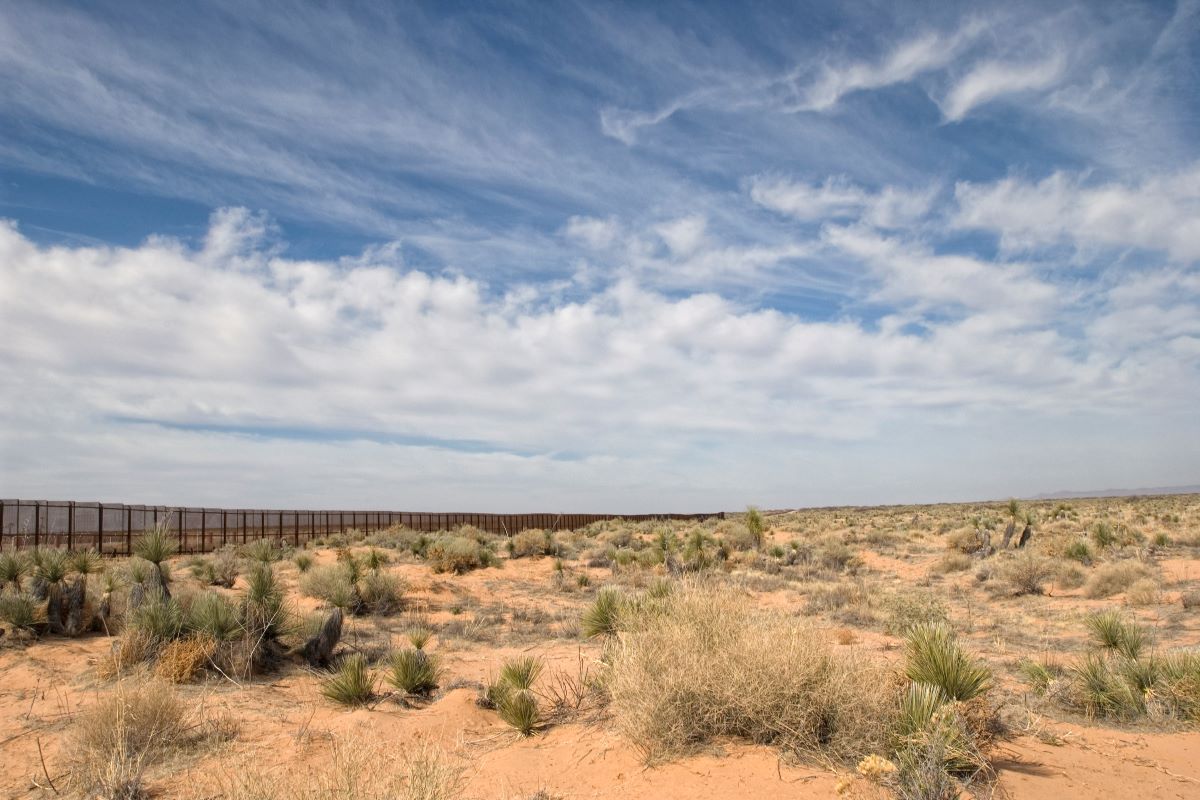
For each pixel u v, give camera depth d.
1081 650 14.07
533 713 8.59
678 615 8.44
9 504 29.19
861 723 6.45
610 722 8.13
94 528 33.72
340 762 5.88
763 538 38.31
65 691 10.81
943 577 28.25
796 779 5.91
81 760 7.77
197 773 7.31
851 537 45.31
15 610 13.65
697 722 6.93
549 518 74.44
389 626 18.58
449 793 5.76
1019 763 6.48
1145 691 9.04
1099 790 5.89
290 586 23.36
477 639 16.98
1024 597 22.28
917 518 70.81
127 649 12.05
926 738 5.94
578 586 26.88
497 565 31.27
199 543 39.88
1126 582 21.59
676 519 94.75
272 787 5.63
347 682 10.48
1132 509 64.62
